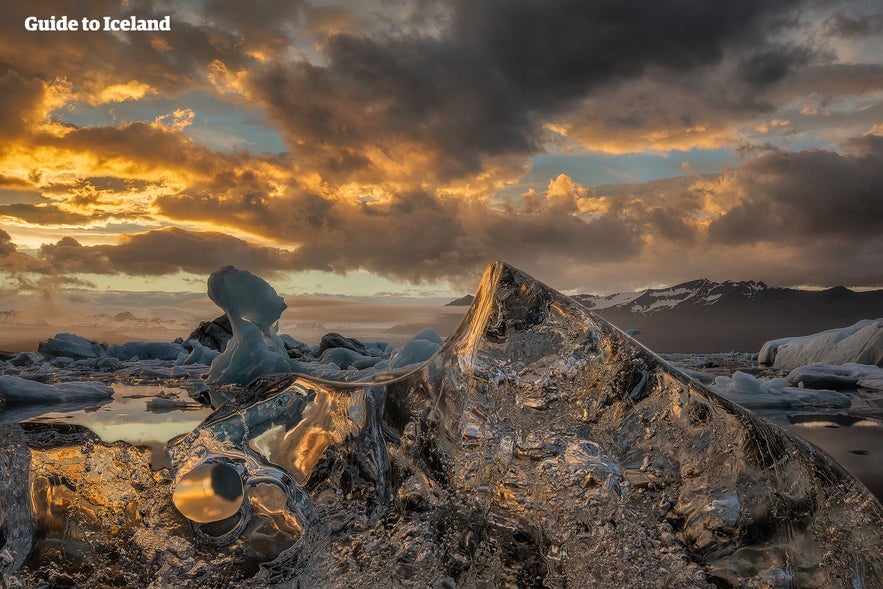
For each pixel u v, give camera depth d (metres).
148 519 0.85
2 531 0.81
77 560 0.83
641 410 0.85
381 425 0.91
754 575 0.78
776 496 0.80
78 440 0.89
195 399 4.23
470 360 0.91
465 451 0.87
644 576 0.79
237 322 5.71
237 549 0.83
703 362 8.70
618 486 0.82
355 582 0.83
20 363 8.00
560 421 0.87
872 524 0.80
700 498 0.80
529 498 0.84
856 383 5.49
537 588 0.81
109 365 7.25
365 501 0.87
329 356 6.85
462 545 0.84
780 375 6.88
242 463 0.86
